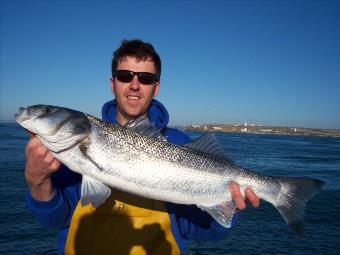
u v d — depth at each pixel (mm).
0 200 2402
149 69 889
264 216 2340
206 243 1844
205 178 826
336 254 1773
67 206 771
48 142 732
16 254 1603
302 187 906
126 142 781
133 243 772
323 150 10094
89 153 747
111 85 959
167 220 802
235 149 8703
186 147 836
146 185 779
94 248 764
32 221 1998
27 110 741
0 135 10672
